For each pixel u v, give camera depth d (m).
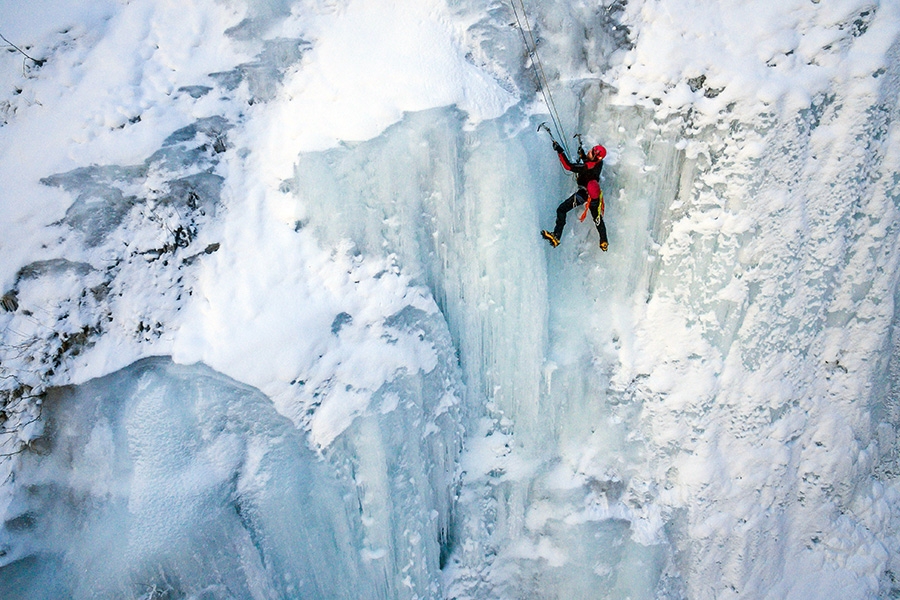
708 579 8.18
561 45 7.07
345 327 6.51
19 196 5.79
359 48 6.54
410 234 6.75
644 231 7.55
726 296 7.52
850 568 8.38
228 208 6.30
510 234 7.05
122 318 5.95
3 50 6.03
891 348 8.20
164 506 5.73
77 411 5.77
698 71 6.96
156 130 6.05
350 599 6.93
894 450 8.91
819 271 7.53
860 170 7.12
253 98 6.48
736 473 7.99
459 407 7.60
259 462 6.13
